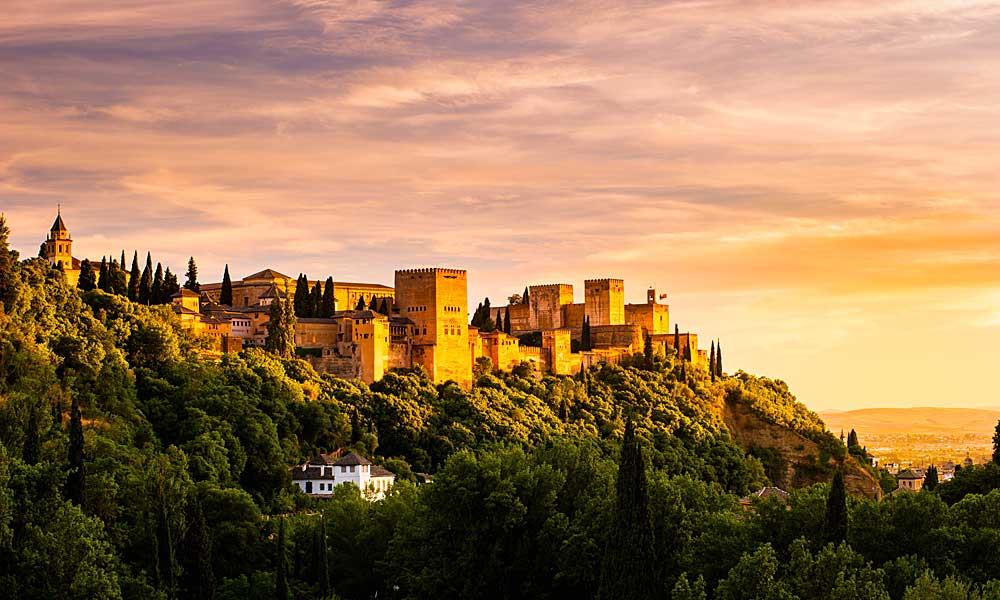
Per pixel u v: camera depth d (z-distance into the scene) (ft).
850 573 555.28
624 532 616.80
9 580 569.23
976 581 602.44
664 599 621.31
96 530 628.28
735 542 642.63
